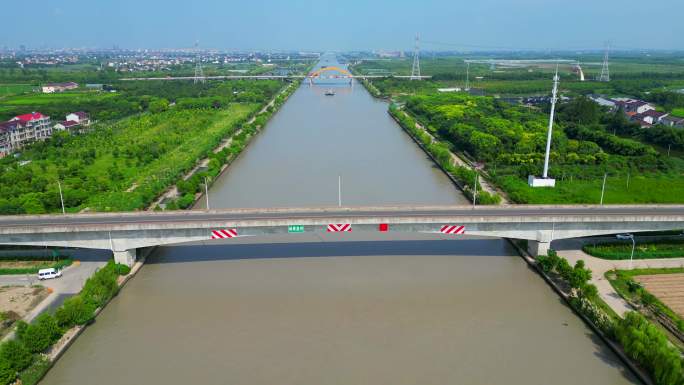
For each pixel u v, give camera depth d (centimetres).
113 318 7738
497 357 6725
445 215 9344
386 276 9012
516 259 9731
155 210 10375
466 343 7031
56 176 14838
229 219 9262
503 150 17388
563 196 13050
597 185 14212
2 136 18412
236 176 15538
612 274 8775
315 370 6456
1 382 5881
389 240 10650
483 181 14938
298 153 18800
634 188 13938
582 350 6881
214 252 10062
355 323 7531
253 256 9875
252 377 6334
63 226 8681
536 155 16750
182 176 15088
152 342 7119
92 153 17188
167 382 6262
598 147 18375
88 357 6781
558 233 9288
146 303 8156
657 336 6338
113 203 12338
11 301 7925
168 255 9925
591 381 6259
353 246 10344
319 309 7925
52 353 6675
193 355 6800
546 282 8788
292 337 7194
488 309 7912
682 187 14038
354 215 9438
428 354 6788
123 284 8656
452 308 7944
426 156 18538
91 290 7825
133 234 8869
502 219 9100
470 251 10088
